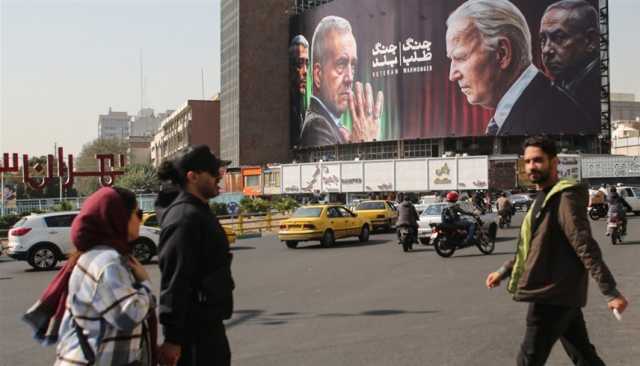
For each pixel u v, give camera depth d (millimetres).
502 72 79688
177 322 3432
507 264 4844
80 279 3178
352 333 8031
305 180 66625
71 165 45375
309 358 6809
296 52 99938
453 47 82000
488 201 44344
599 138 80188
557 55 78500
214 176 3799
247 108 103812
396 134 85750
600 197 32875
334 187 63375
